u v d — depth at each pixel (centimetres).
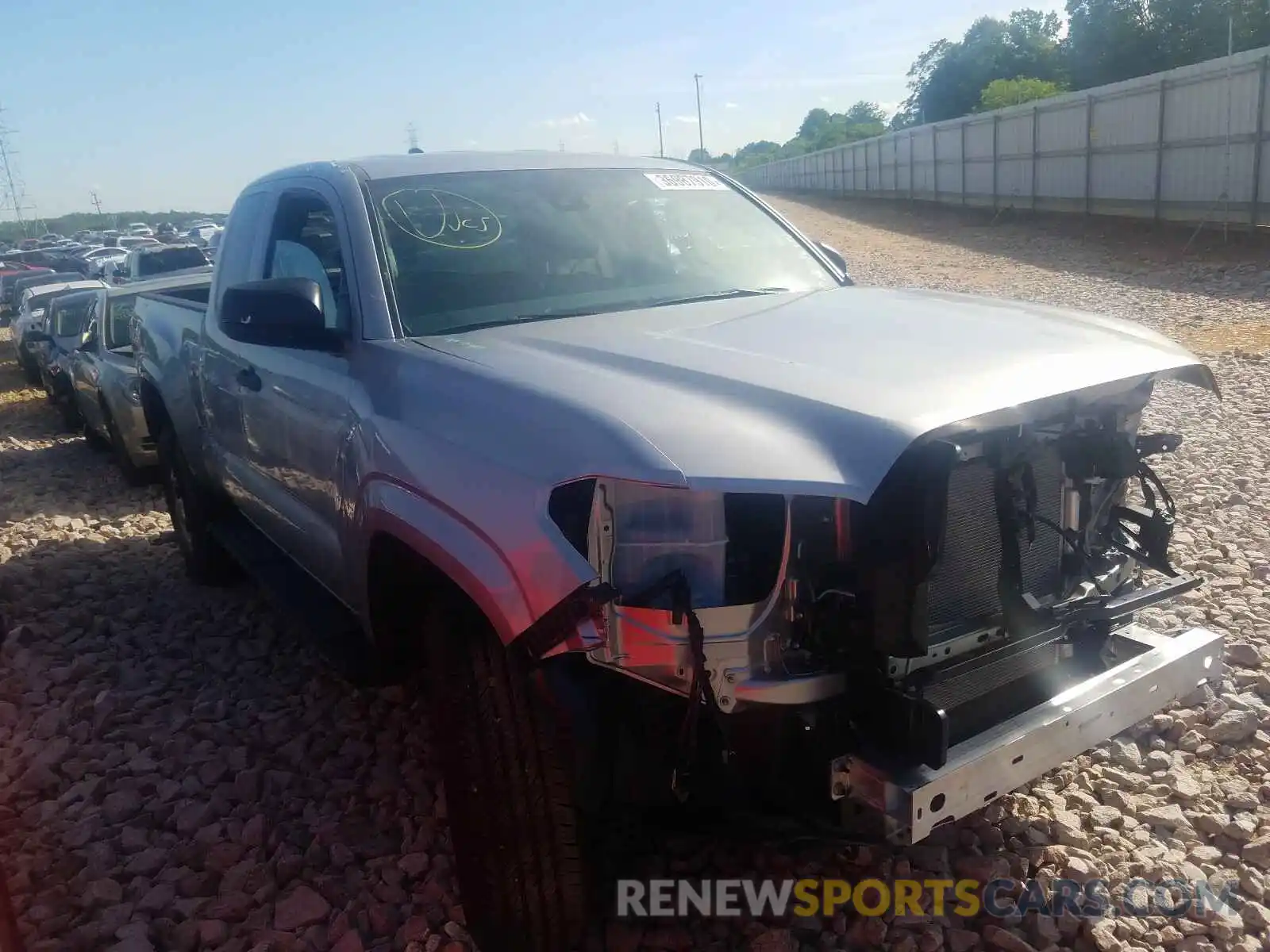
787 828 247
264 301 315
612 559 233
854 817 241
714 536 232
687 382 255
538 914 252
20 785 380
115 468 981
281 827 346
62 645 511
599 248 371
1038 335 292
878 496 230
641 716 241
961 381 249
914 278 2027
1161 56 4688
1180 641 295
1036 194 3033
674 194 414
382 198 360
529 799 246
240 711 431
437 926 293
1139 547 303
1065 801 328
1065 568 278
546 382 260
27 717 440
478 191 378
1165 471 653
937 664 249
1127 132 2483
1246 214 2041
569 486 237
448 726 259
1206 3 4550
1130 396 289
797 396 241
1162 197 2361
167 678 466
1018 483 258
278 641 498
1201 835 313
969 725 261
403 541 268
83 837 346
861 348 277
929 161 3919
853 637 237
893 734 237
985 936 276
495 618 234
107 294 1007
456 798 261
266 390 384
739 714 236
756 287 382
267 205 433
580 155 425
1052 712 259
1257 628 425
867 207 4422
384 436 285
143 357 582
